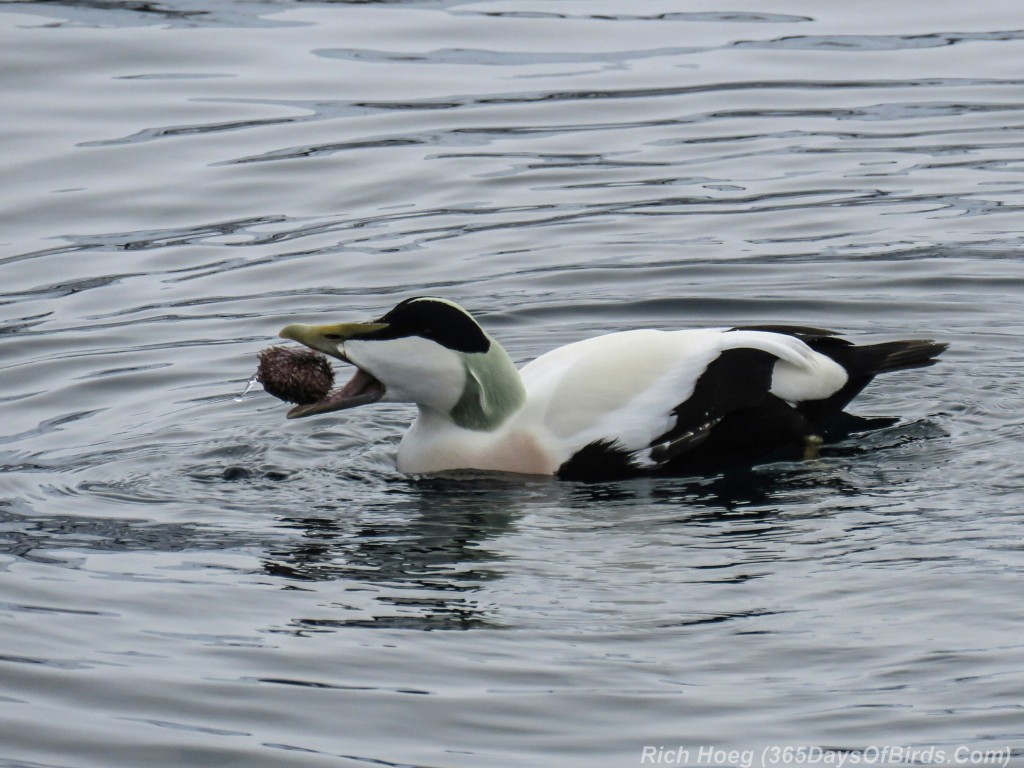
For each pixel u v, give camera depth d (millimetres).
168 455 17469
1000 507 15336
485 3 33938
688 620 13273
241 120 27906
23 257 23328
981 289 21859
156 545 15109
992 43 31312
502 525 15492
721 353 17125
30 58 30266
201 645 13078
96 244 23750
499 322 21359
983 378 19047
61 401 19047
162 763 11516
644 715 11969
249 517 15836
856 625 13062
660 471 16875
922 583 13688
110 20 32500
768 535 14930
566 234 23953
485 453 16906
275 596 13969
